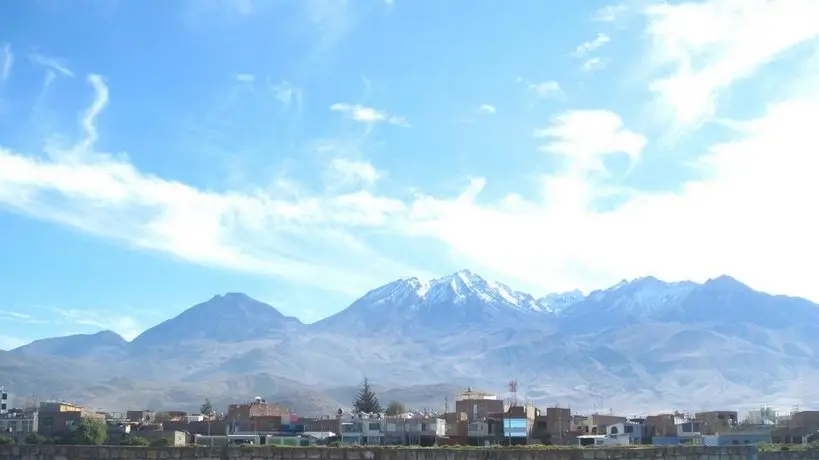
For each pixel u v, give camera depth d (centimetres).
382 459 12169
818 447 17238
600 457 12688
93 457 12131
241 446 12275
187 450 12112
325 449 12119
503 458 12381
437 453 12269
